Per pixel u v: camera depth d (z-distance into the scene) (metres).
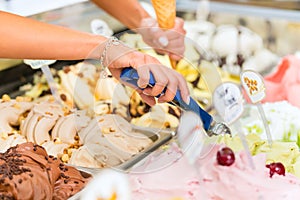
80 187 1.26
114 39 1.37
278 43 2.53
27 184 1.15
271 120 1.68
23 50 1.33
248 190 1.25
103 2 1.88
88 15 2.17
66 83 1.85
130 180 1.32
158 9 1.70
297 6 2.53
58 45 1.34
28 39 1.32
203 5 2.62
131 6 1.86
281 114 1.70
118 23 2.22
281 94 2.07
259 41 2.57
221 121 1.38
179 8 2.65
